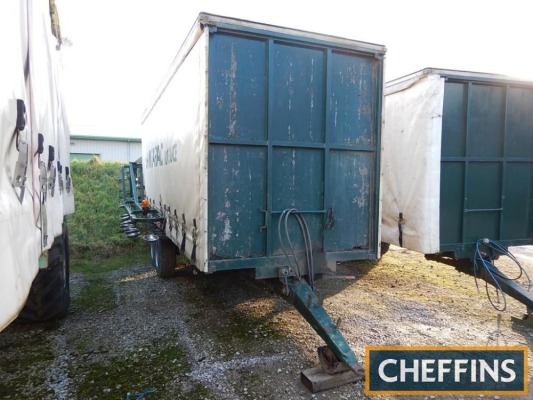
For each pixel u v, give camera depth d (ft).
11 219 4.86
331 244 11.94
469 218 15.47
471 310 15.19
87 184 35.70
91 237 27.89
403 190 16.17
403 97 16.16
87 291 18.26
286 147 11.16
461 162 15.29
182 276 20.72
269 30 10.60
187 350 11.99
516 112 15.99
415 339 12.58
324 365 10.11
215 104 10.24
